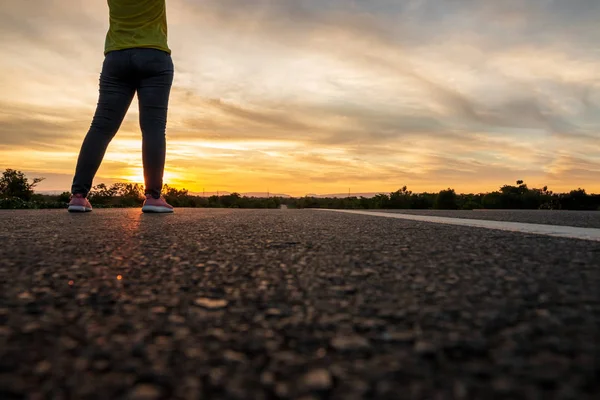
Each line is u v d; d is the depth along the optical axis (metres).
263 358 0.60
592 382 0.51
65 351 0.61
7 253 1.50
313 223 3.17
